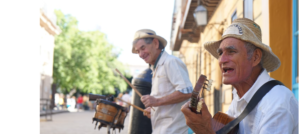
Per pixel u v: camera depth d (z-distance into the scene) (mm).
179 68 3070
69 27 34969
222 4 9023
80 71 34781
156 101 3027
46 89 30172
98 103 4395
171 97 3000
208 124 1668
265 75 1796
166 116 3078
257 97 1734
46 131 9617
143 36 3242
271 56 1833
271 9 4234
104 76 37969
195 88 1645
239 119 1783
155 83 3205
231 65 1785
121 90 40281
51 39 31375
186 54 20391
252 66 1804
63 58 33719
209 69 11766
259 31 1929
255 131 1728
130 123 4422
